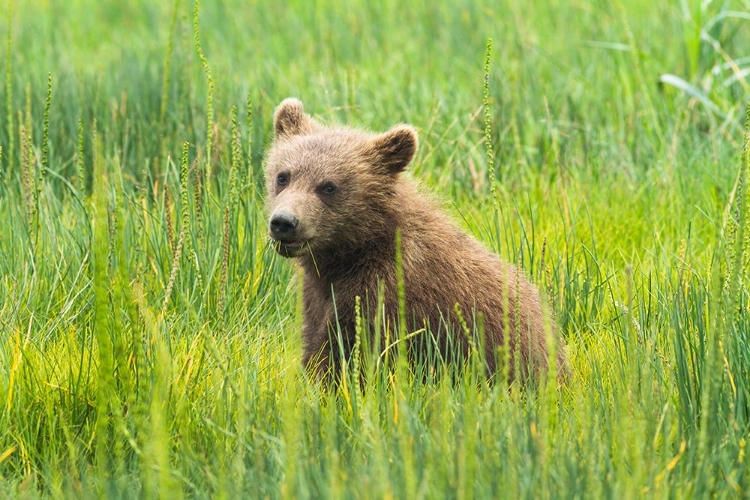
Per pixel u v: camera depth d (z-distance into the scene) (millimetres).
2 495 7754
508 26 24141
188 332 10367
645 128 18016
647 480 7398
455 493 7133
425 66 22125
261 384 9203
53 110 17156
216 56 23188
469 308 10492
